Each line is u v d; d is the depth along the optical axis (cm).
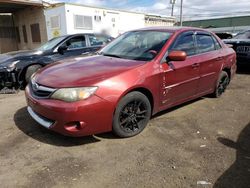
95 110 305
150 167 289
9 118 420
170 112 460
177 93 412
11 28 1989
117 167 288
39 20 1658
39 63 622
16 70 591
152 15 1964
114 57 402
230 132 383
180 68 400
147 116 371
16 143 336
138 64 357
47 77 334
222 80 548
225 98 557
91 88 303
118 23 1627
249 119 438
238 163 300
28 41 1861
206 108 488
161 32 429
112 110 319
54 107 299
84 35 743
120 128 340
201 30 482
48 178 267
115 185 258
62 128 304
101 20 1513
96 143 339
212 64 482
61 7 1355
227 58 534
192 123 413
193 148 332
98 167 287
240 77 789
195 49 450
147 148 330
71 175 272
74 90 298
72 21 1372
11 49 2005
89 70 338
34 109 331
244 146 341
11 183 258
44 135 358
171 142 347
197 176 274
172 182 264
